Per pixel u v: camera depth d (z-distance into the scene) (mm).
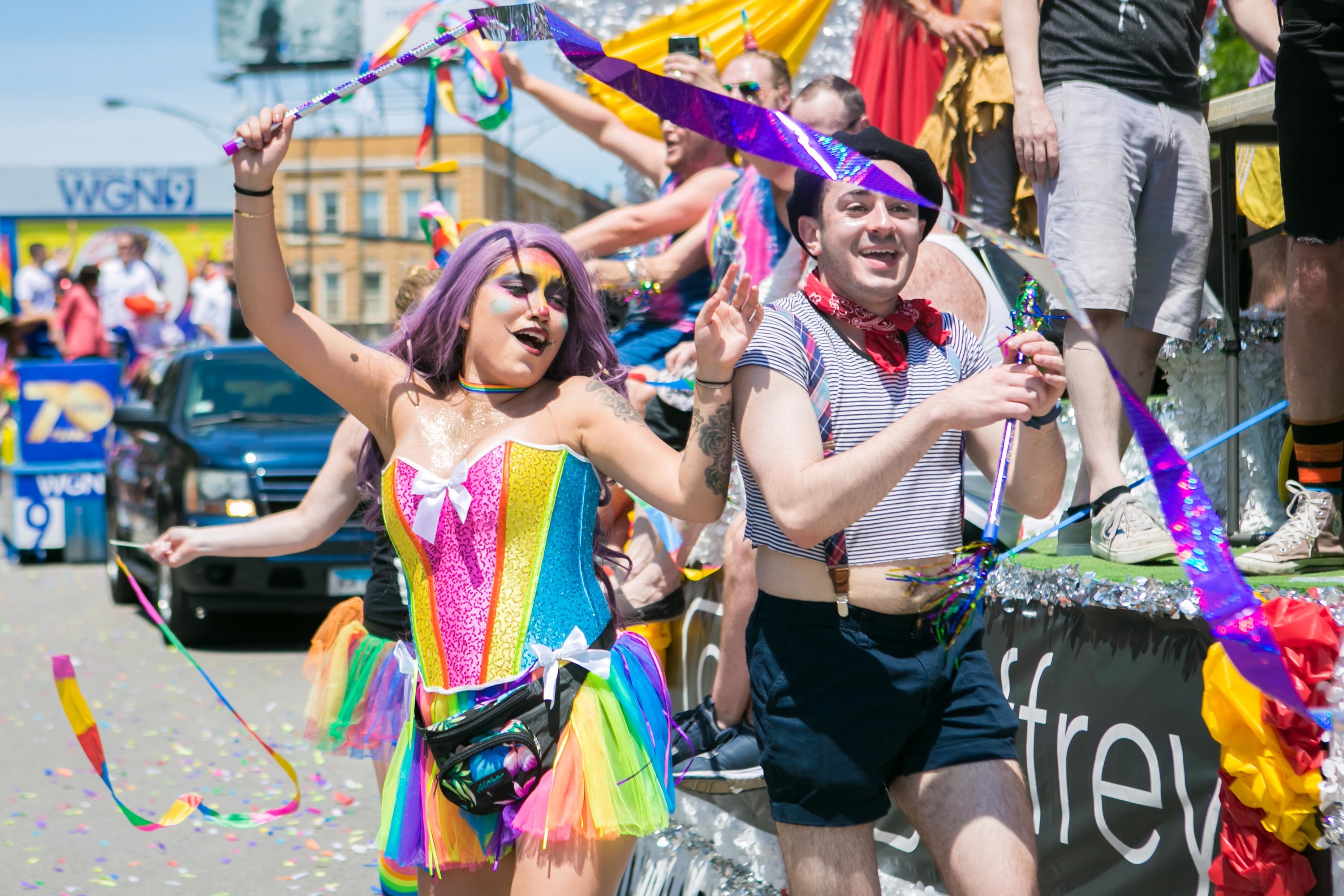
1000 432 2498
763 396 2305
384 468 2602
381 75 2365
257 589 8086
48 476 13414
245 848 4668
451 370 2533
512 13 2252
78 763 5754
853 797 2355
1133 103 3107
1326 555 2717
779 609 2416
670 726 2451
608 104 5988
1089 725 2697
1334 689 2059
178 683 7371
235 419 8992
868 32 5125
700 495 2328
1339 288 2691
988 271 3787
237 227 2400
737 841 3762
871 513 2357
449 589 2398
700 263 4441
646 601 4137
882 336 2398
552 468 2402
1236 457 3260
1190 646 2426
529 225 2520
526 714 2305
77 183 26703
